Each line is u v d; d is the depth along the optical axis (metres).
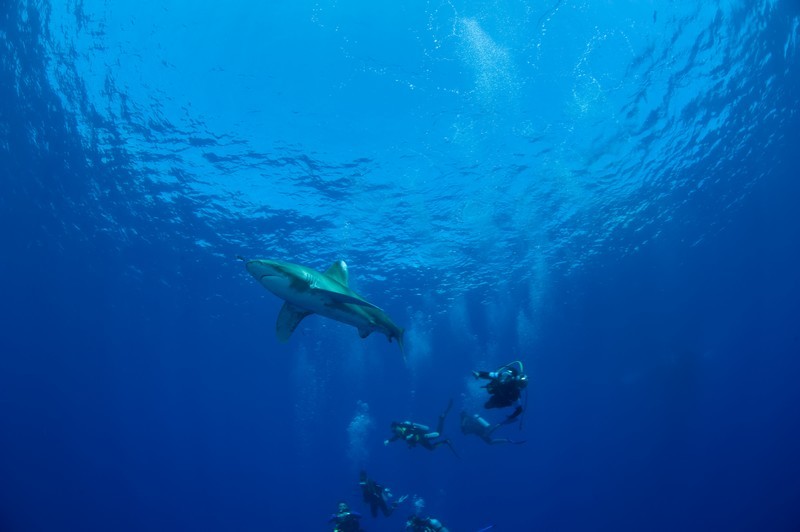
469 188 22.34
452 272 28.95
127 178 21.39
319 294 4.33
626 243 30.12
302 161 20.19
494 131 19.64
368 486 12.46
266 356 38.94
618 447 81.50
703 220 30.09
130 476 77.88
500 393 6.15
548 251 28.69
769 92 21.11
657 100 19.69
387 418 56.72
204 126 18.67
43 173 21.92
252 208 22.78
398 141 19.53
